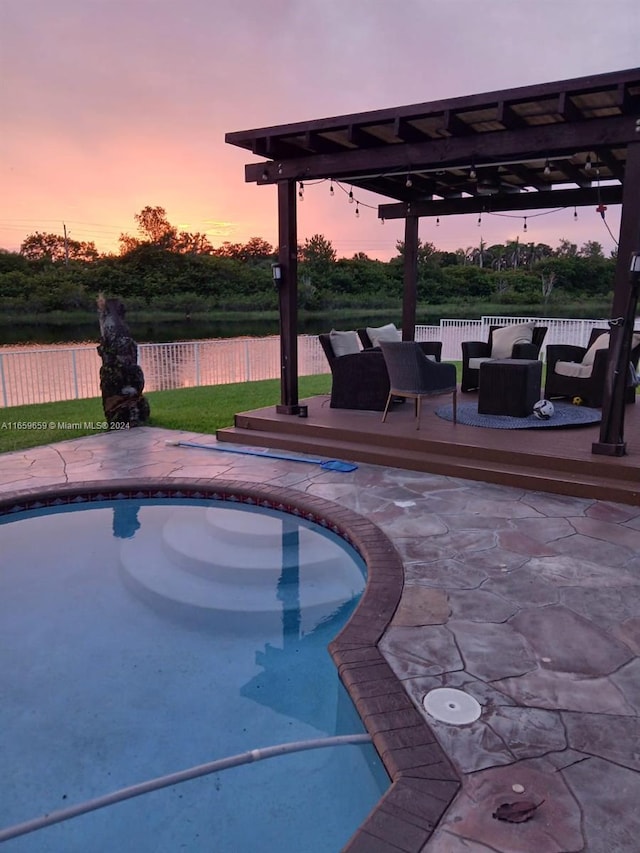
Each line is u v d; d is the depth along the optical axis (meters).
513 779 1.99
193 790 2.28
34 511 5.19
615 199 8.06
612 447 5.17
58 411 9.39
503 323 15.23
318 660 3.21
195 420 8.26
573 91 4.62
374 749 2.22
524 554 3.83
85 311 28.41
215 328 29.03
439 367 6.32
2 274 27.12
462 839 1.75
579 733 2.22
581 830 1.78
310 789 2.25
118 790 2.30
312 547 4.54
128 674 3.09
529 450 5.39
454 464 5.48
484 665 2.66
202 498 5.39
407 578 3.51
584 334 14.30
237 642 3.39
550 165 7.20
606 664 2.67
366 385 7.40
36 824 2.00
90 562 4.43
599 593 3.32
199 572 4.21
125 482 5.43
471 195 9.54
